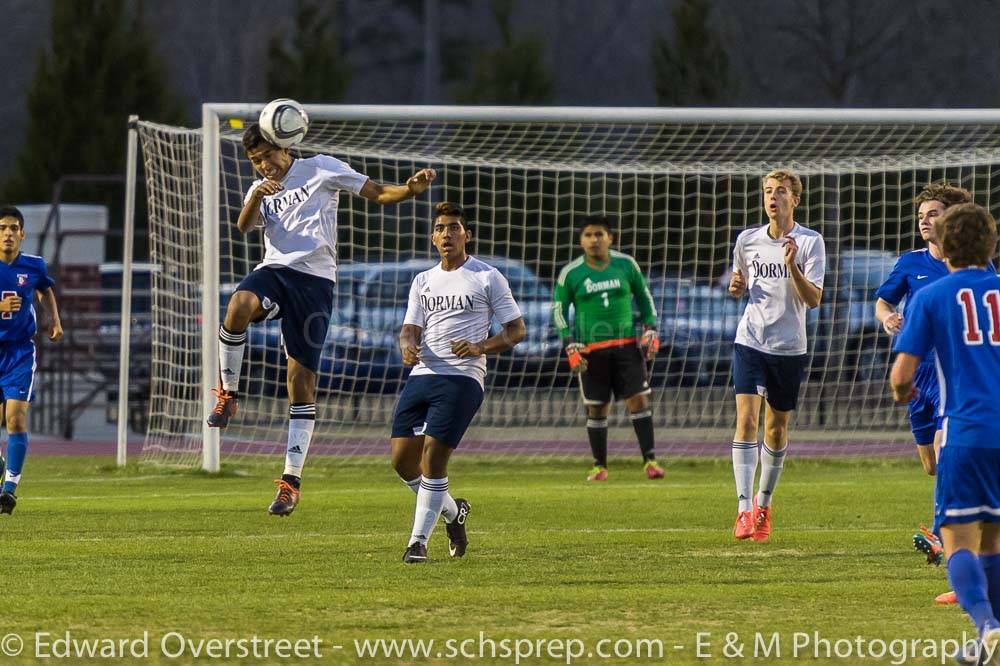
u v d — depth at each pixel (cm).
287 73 11369
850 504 3647
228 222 4597
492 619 2048
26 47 14338
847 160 5497
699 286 6719
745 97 11869
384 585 2334
